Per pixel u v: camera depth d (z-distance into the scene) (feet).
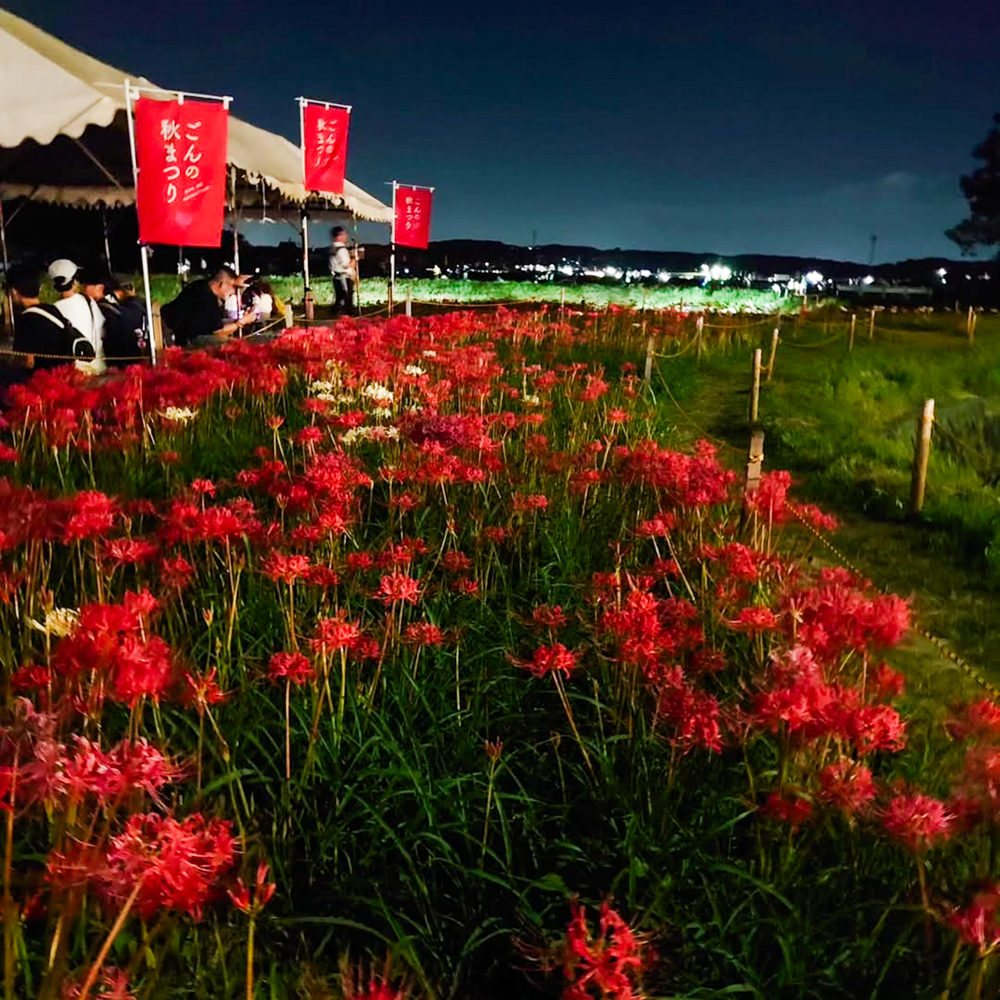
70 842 5.76
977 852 8.10
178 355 24.25
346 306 65.72
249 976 5.36
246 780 9.61
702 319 57.98
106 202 61.16
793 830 8.03
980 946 6.04
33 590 11.00
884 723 7.34
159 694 7.97
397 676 11.15
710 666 10.17
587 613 13.26
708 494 14.61
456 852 8.85
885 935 8.04
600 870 8.85
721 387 46.09
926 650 14.85
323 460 14.12
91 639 6.56
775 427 34.81
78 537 10.16
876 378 54.03
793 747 8.46
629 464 16.93
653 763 9.97
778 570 12.30
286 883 8.31
